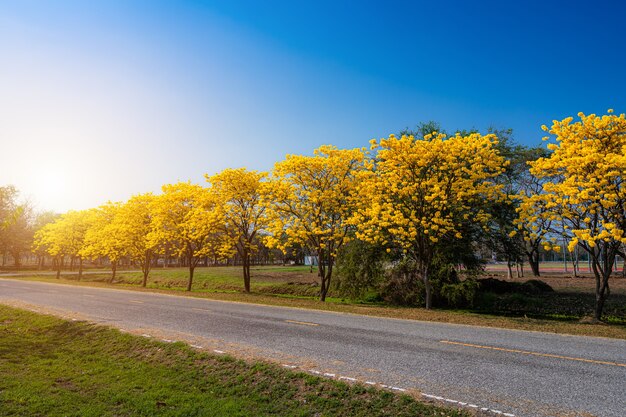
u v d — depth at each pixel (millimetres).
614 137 15078
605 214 16047
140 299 24156
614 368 8406
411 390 7379
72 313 18031
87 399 8219
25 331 15578
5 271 73938
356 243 26016
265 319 15688
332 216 24844
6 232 72375
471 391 7223
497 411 6355
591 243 14266
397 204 20500
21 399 8094
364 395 7375
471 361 9102
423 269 21375
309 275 44250
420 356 9617
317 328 13570
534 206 16984
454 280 23984
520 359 9195
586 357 9312
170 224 33156
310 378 8219
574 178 15273
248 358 9812
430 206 20188
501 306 22547
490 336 11945
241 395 8141
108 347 12273
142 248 39094
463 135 27047
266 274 46344
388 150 19922
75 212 52312
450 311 21906
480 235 23844
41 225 81438
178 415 7234
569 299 21875
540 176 17219
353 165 24188
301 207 24672
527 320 15719
